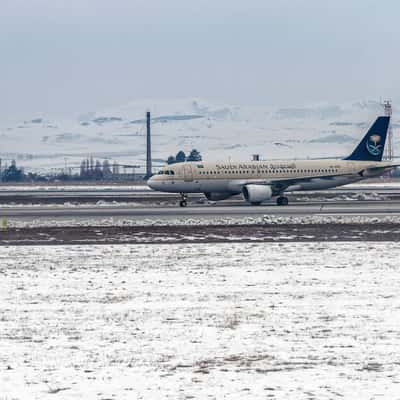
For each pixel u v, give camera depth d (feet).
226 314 367.66
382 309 374.84
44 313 374.84
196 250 644.27
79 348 302.04
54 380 257.14
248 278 483.10
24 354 293.02
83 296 423.64
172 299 411.54
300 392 240.73
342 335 319.06
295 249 642.63
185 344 307.37
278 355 288.30
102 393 241.96
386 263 545.85
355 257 583.17
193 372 265.95
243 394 239.30
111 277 493.77
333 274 494.59
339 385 247.70
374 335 317.83
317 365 273.33
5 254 628.28
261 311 374.43
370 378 255.50
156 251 640.58
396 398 232.73
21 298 418.51
